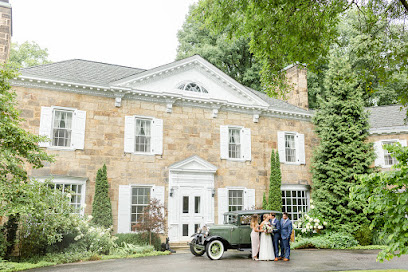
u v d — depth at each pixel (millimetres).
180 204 19094
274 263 12172
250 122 22219
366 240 18938
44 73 17219
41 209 12719
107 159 17938
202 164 19953
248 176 21422
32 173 16281
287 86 13078
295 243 17875
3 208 11227
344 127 21734
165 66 19750
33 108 16844
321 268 11047
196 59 20734
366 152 21734
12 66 12945
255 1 10102
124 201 17828
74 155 17266
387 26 11758
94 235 14766
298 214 22547
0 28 17406
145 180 18578
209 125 20859
